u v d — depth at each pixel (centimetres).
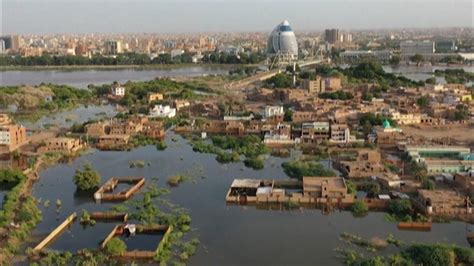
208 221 19538
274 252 16812
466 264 15862
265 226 19088
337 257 16412
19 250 16988
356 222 19462
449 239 17800
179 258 16375
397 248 16988
